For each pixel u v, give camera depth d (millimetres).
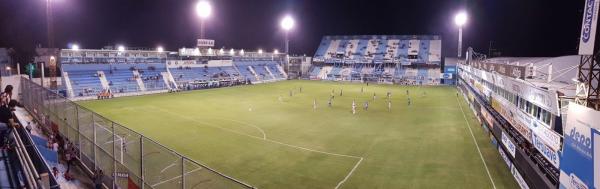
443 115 40469
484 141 28281
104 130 21891
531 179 16344
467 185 19016
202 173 19641
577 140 11180
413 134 30703
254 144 26703
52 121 25656
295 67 101000
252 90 65188
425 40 100562
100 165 18188
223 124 33750
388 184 19141
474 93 41594
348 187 18688
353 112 41312
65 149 21438
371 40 105438
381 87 75000
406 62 92188
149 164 20281
